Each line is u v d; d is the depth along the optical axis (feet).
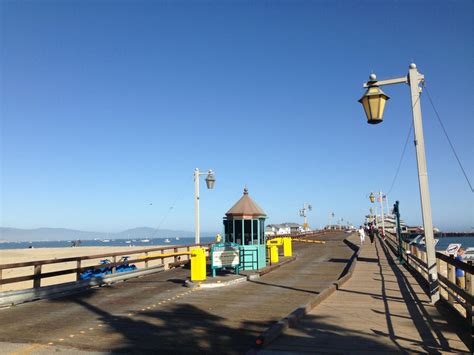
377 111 32.99
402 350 21.26
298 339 23.62
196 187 80.89
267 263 72.02
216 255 53.67
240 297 41.06
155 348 23.73
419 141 33.63
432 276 33.24
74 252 239.30
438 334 24.23
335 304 33.58
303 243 148.87
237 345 24.31
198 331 27.68
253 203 63.62
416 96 33.83
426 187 33.53
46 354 22.89
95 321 31.12
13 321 31.42
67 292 44.80
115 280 53.52
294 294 42.65
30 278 40.93
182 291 45.09
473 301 21.07
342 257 87.92
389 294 38.01
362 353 20.94
